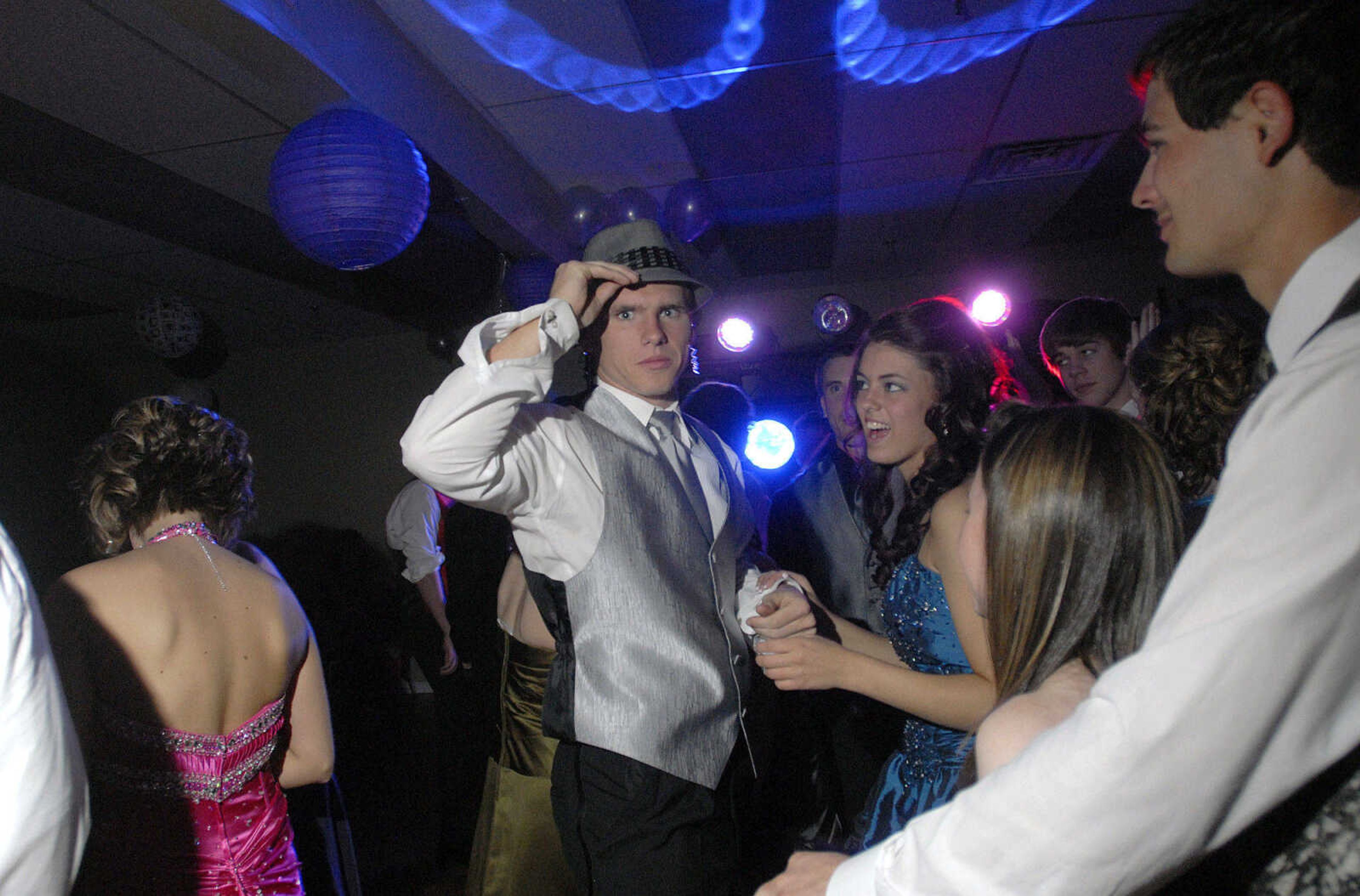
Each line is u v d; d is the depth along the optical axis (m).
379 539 6.58
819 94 3.51
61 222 3.93
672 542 1.40
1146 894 0.56
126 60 2.64
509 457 1.27
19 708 0.73
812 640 1.36
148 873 1.29
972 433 1.53
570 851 1.33
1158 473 0.75
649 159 4.16
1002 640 0.78
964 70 3.40
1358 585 0.50
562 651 1.38
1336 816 0.59
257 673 1.40
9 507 5.81
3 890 0.72
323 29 2.68
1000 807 0.55
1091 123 3.98
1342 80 0.60
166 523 1.44
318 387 6.70
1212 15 0.65
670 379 1.52
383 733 5.10
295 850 1.61
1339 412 0.51
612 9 2.86
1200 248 0.68
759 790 1.54
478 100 3.55
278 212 2.85
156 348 5.26
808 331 6.48
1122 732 0.52
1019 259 6.23
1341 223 0.62
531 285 4.64
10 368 5.92
